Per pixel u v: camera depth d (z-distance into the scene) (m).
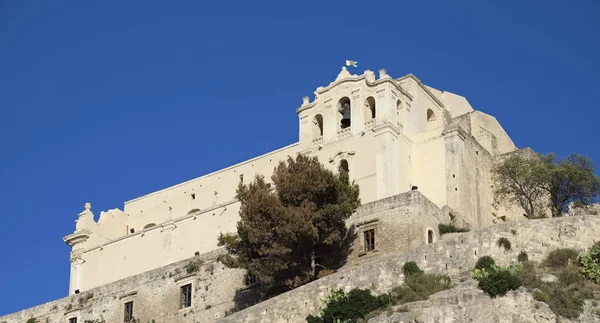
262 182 100.19
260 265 95.44
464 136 111.19
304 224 94.19
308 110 116.19
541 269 86.12
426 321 80.81
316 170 97.62
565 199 109.00
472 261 87.12
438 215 100.69
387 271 88.31
